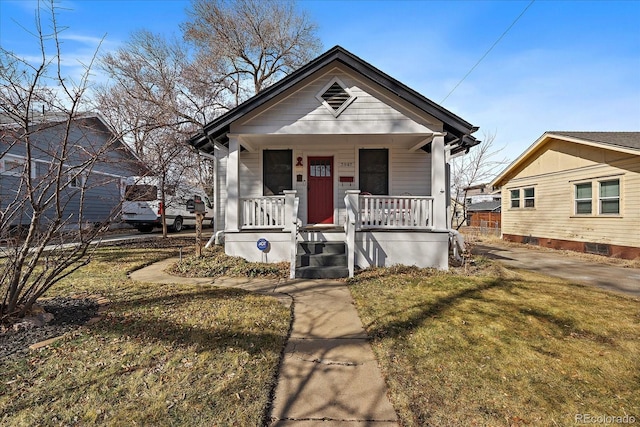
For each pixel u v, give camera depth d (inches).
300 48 673.0
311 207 339.6
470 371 103.2
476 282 215.0
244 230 274.5
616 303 177.2
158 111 479.2
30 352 106.8
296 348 121.0
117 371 97.5
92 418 77.3
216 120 260.8
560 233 479.2
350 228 233.1
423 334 131.0
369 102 266.8
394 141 320.2
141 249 352.2
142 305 156.3
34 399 83.7
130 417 78.0
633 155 373.7
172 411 80.5
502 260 374.3
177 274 236.2
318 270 230.5
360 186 338.3
